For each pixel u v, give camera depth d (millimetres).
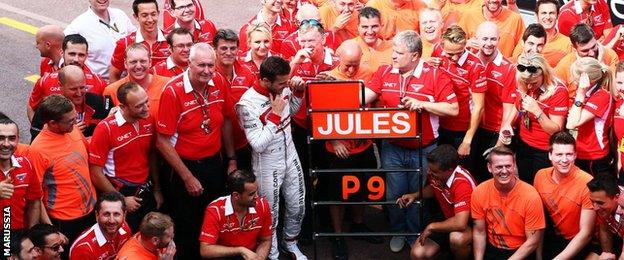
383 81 9836
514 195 9234
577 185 9258
